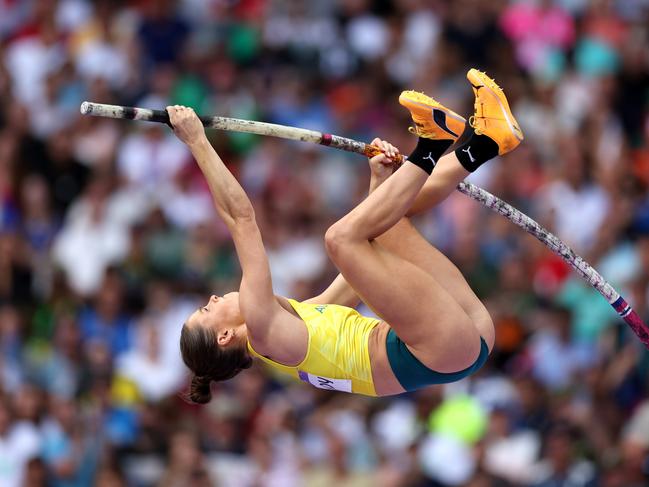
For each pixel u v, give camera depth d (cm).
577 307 3759
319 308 2141
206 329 2167
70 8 5044
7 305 4125
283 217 4209
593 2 4822
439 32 4653
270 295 2044
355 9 4897
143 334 3881
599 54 4688
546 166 4200
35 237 4331
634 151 4344
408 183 2000
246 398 3662
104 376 3816
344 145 2127
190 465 3475
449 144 2011
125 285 4044
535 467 3372
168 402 3712
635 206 4050
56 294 4062
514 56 4631
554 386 3572
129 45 4797
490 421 3447
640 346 3538
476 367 2103
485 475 3347
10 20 5075
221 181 2025
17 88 4878
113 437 3681
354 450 3491
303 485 3434
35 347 3984
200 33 4872
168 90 4638
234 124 2070
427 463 3434
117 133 4559
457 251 3934
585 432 3397
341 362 2097
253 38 4809
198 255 4116
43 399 3734
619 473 3291
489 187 4094
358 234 1997
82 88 4700
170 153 4475
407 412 3597
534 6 4788
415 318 2011
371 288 2000
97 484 3550
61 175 4472
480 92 2055
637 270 3756
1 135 4553
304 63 4759
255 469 3500
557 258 3869
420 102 1989
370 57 4784
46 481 3559
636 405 3475
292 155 4419
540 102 4450
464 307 2122
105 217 4319
